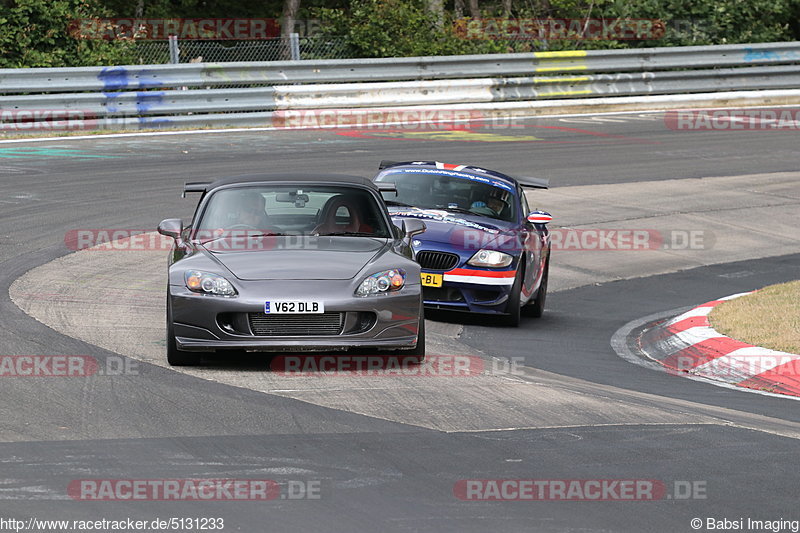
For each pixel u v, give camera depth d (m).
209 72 86.44
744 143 92.00
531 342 39.16
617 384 31.92
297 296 29.72
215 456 22.02
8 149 74.25
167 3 122.38
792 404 30.16
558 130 93.50
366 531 18.14
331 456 22.23
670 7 121.94
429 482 20.77
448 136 87.19
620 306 48.56
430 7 112.88
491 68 98.62
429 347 35.81
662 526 18.84
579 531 18.47
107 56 94.12
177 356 30.16
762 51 111.44
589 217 66.38
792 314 40.75
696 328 39.16
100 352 31.47
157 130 84.06
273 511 18.95
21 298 38.97
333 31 104.88
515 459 22.47
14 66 88.75
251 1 128.50
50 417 24.55
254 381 28.72
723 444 24.17
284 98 89.19
